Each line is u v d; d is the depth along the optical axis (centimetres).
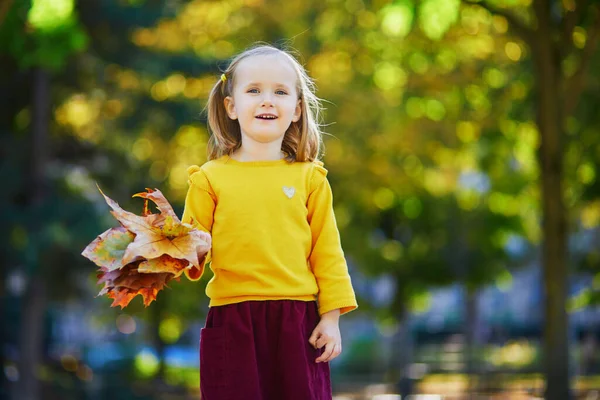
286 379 396
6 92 2133
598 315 3391
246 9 2066
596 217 2306
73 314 2970
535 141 1845
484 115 1784
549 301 1426
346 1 1781
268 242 402
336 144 2212
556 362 1416
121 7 2052
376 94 2105
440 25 1426
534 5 1389
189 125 2284
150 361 3409
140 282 366
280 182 409
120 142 2314
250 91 409
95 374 2603
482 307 4416
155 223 375
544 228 1438
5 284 2184
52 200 2081
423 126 2106
